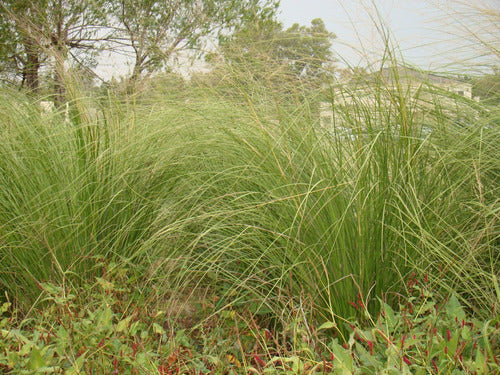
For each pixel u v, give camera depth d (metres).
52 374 1.86
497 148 2.61
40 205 2.67
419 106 2.71
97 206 2.81
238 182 2.80
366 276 2.24
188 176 3.03
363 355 1.83
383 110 2.52
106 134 2.98
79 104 3.09
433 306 2.06
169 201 3.00
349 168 2.46
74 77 3.34
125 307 2.46
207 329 2.41
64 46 3.43
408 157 2.37
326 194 2.30
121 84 4.00
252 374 2.06
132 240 2.92
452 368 1.68
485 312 2.21
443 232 2.44
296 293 2.47
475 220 2.54
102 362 1.96
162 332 2.17
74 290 2.48
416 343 1.83
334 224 2.26
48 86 3.84
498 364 1.68
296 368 1.77
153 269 2.76
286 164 2.52
